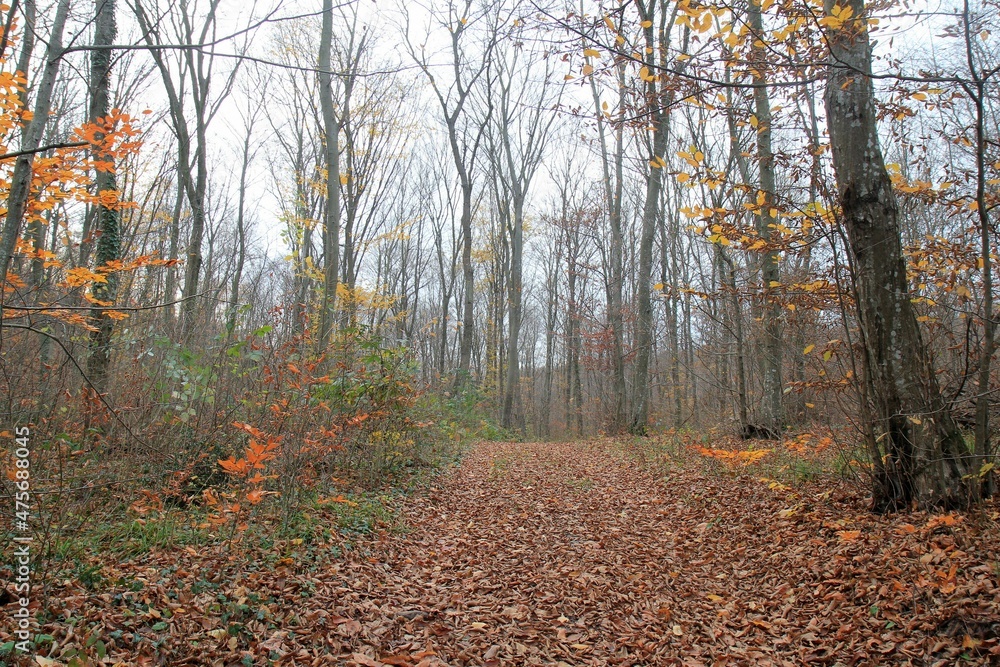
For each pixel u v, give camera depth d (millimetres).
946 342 6688
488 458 12688
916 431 5059
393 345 10914
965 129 6246
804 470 7039
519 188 23531
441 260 31250
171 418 6270
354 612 4262
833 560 4770
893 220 5191
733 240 6129
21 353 5023
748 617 4461
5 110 4082
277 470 5691
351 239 17281
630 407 17469
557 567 5742
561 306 31562
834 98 5352
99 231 5500
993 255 5922
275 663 3449
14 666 2863
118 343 6773
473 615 4590
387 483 8367
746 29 4699
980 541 4188
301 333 6762
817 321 7117
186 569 4371
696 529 6621
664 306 20016
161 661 3234
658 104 5832
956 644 3383
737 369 11414
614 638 4297
